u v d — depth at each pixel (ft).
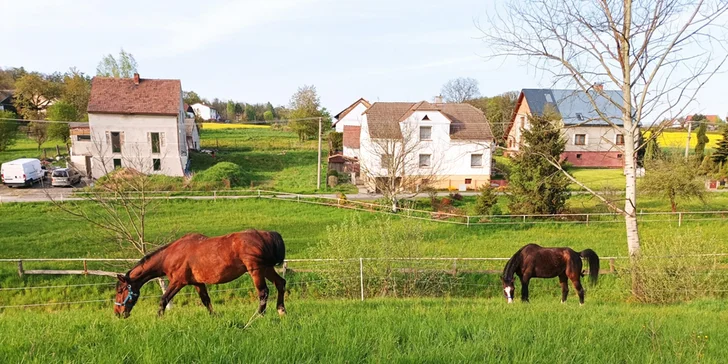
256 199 109.09
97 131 132.67
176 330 19.03
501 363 15.20
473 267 58.80
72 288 51.70
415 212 100.68
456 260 56.08
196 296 51.47
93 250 66.18
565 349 16.40
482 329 19.31
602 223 88.22
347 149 174.60
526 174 93.20
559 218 91.61
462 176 138.00
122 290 23.95
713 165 138.10
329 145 196.54
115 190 46.14
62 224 82.84
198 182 120.78
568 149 168.55
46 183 128.98
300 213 99.81
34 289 50.90
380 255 49.85
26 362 14.60
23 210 94.02
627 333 19.58
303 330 18.48
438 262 54.39
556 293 51.72
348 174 149.69
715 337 20.03
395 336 18.22
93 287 52.21
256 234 22.39
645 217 92.43
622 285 48.21
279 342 16.60
